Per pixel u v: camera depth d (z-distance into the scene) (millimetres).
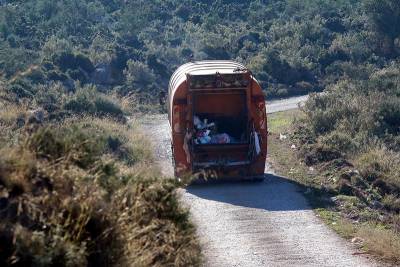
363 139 48062
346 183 37281
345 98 58875
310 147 45688
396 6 111125
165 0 133000
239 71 38125
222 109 39094
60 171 14930
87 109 57312
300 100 85938
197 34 107812
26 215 13641
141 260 14969
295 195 35719
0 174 13969
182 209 17484
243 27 116438
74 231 14039
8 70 66625
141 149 46438
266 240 27844
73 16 106312
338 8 129500
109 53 86938
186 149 37906
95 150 16781
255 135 38000
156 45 101250
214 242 27422
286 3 136250
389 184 39125
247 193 36250
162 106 75250
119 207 15500
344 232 29062
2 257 12742
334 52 105125
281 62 97062
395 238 28094
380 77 72375
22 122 41375
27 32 93062
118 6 125625
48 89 62844
